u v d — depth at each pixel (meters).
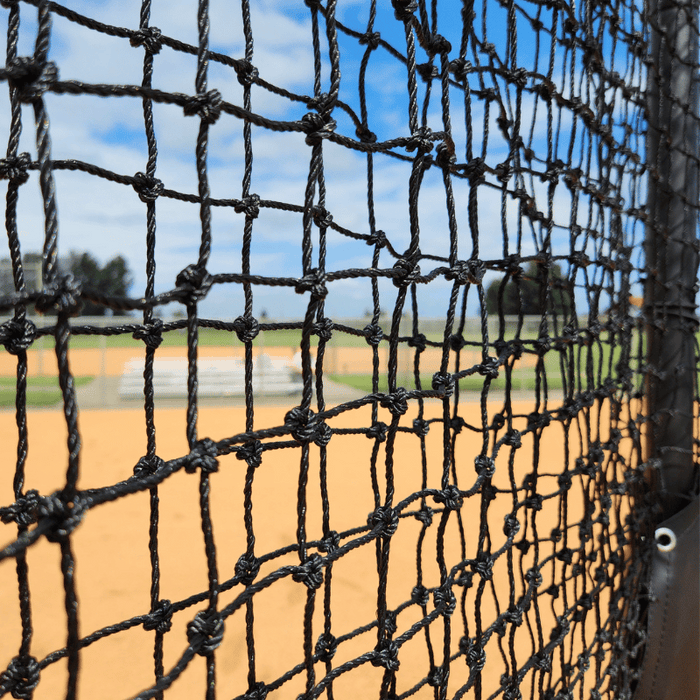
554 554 1.16
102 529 3.58
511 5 0.93
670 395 1.69
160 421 8.24
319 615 2.55
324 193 0.89
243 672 2.15
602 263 1.26
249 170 0.88
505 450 5.73
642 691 1.47
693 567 1.51
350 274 0.70
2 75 0.46
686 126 1.66
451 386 0.82
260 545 3.30
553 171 1.04
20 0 0.54
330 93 0.68
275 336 23.47
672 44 1.66
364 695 2.01
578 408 1.16
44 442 6.40
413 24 0.77
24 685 0.56
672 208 1.69
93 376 14.96
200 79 0.58
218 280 0.57
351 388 12.22
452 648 2.26
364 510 3.95
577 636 2.30
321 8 0.82
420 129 0.75
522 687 1.80
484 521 0.93
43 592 2.72
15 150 0.58
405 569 2.99
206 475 0.56
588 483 1.24
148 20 0.75
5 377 12.50
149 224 0.80
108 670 2.13
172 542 3.35
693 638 1.48
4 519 0.60
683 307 1.68
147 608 2.57
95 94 0.52
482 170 0.86
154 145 0.79
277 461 5.49
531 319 11.07
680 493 1.68
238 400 10.56
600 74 1.23
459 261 0.82
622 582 1.44
